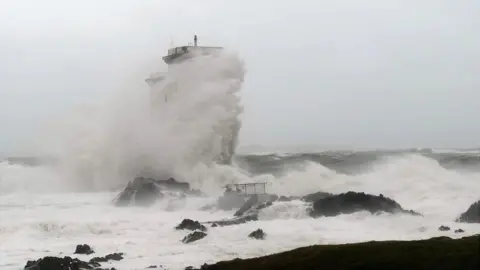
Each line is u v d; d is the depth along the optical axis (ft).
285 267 54.80
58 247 83.92
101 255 77.66
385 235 86.94
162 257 75.36
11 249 82.64
